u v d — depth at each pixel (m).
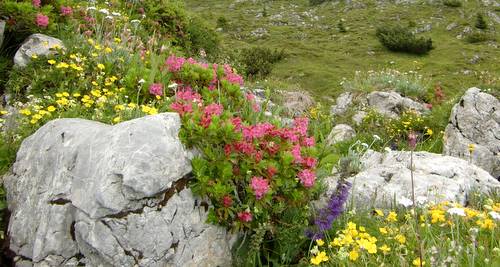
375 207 5.46
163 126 4.21
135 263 3.78
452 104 11.59
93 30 8.62
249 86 14.59
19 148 4.98
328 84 31.75
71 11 8.55
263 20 59.62
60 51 6.97
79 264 3.89
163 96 6.16
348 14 59.88
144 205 3.88
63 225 3.98
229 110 5.68
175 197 4.09
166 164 4.03
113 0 10.90
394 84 16.27
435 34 49.16
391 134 11.52
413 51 42.47
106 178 3.82
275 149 4.69
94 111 5.68
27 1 7.99
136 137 4.03
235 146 4.49
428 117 11.95
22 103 6.31
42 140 4.66
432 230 4.20
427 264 3.50
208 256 4.26
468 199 5.79
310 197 4.89
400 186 5.77
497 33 47.66
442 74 34.84
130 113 5.44
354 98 15.30
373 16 57.44
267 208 4.52
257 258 4.47
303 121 5.29
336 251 4.14
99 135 4.24
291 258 4.34
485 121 9.44
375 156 7.68
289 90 14.92
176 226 4.04
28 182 4.47
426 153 7.12
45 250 3.95
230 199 4.23
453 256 3.52
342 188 4.42
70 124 4.70
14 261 4.18
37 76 6.47
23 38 7.73
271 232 4.49
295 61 39.16
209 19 60.22
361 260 3.83
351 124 12.82
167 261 3.95
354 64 38.88
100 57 7.14
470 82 32.19
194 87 6.68
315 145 5.73
